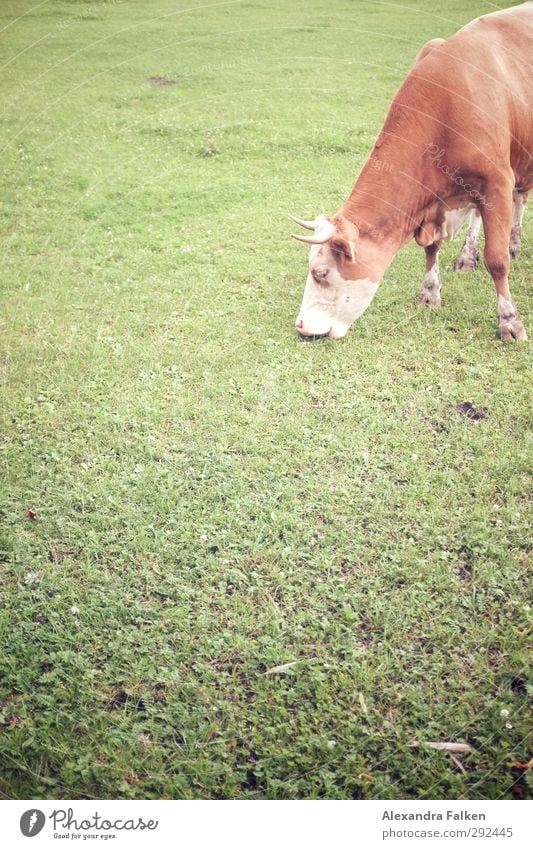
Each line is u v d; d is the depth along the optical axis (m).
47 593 2.85
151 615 2.76
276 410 3.59
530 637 2.62
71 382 3.82
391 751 2.40
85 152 6.82
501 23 3.88
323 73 8.81
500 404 3.55
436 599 2.76
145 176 6.34
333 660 2.60
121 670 2.60
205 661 2.62
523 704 2.47
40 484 3.25
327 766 2.37
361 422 3.50
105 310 4.45
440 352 3.94
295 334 4.12
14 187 6.18
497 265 3.85
